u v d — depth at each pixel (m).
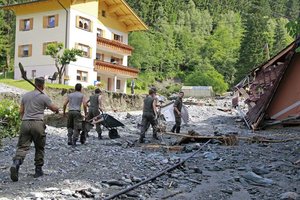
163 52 93.31
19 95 24.77
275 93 20.86
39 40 39.56
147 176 8.60
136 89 65.75
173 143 13.98
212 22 122.62
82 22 39.50
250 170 9.59
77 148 12.00
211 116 28.45
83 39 39.41
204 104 38.03
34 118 7.85
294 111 20.58
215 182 8.46
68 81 37.00
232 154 11.73
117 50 44.78
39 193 6.89
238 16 123.69
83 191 7.11
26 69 40.12
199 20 116.69
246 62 73.81
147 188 7.70
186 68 97.88
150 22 102.88
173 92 69.94
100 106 14.87
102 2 43.75
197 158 11.01
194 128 20.97
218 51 99.69
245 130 20.50
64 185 7.62
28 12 40.50
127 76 45.31
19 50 40.81
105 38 42.75
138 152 11.72
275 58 21.83
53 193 7.04
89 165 9.52
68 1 37.81
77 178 8.21
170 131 18.06
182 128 20.75
